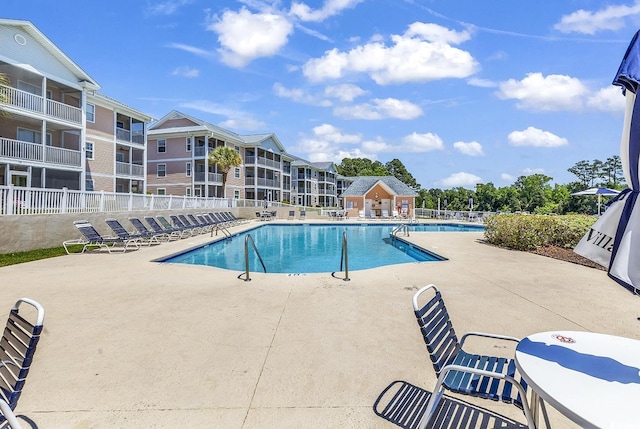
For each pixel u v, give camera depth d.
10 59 16.36
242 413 2.61
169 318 4.69
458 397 2.79
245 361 3.45
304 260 12.38
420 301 5.48
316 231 22.25
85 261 9.21
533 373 1.87
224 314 4.85
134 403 2.73
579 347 2.19
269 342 3.91
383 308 5.13
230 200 27.28
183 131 32.22
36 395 2.83
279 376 3.15
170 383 3.03
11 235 10.16
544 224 11.67
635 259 1.84
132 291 6.09
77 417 2.55
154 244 12.84
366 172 76.19
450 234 17.50
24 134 18.92
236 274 7.53
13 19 16.41
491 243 13.45
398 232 18.80
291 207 34.06
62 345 3.80
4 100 14.44
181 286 6.46
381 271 7.88
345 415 2.57
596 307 5.22
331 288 6.30
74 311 4.97
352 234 20.81
